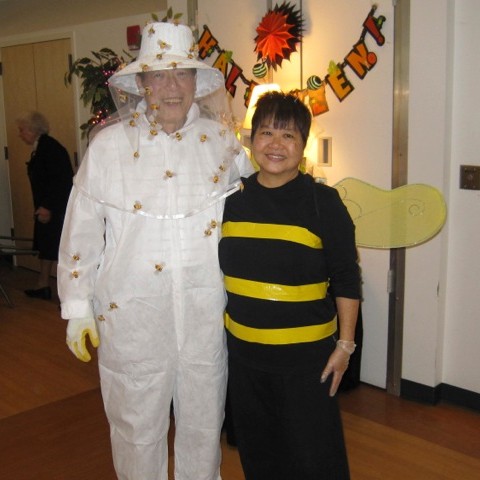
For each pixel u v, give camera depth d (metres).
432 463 2.27
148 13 3.96
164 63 1.45
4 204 5.74
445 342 2.76
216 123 1.64
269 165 1.43
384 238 2.36
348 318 1.48
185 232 1.53
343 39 2.74
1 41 5.38
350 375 2.87
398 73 2.58
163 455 1.67
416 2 2.48
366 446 2.39
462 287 2.66
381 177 2.72
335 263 1.46
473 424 2.58
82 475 2.21
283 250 1.44
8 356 3.41
